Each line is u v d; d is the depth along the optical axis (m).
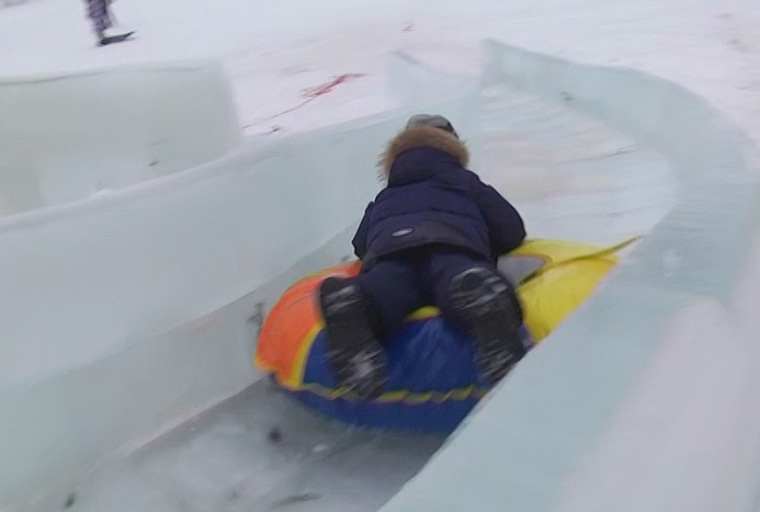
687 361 1.60
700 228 2.17
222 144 4.03
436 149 2.76
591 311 1.72
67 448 2.28
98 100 3.68
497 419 1.38
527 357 1.57
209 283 2.61
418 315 2.37
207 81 3.95
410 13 12.70
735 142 3.37
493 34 10.47
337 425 2.52
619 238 3.77
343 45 10.98
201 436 2.50
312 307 2.50
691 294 1.82
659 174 4.50
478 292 2.18
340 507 2.19
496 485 1.22
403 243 2.42
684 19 9.80
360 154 3.29
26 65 12.27
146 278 2.42
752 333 1.92
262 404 2.64
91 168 3.68
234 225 2.70
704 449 1.51
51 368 2.20
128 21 15.18
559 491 1.21
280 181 2.89
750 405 1.83
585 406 1.40
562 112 6.18
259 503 2.22
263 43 11.77
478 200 2.69
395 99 7.77
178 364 2.56
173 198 2.48
